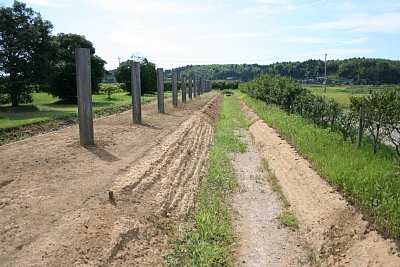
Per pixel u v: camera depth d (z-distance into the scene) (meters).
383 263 6.58
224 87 106.75
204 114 28.88
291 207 10.47
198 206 10.25
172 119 22.98
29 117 22.88
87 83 13.07
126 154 12.57
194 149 16.14
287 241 8.71
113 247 6.68
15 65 29.89
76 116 25.03
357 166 10.21
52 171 10.02
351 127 14.83
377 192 8.23
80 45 41.53
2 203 7.60
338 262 7.31
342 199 9.00
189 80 41.62
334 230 8.16
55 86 39.88
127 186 9.34
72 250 6.20
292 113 25.31
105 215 7.63
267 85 34.81
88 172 10.13
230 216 10.07
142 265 6.72
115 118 22.05
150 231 7.94
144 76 58.62
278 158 14.70
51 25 31.67
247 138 21.75
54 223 6.94
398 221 7.11
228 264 7.59
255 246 8.47
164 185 10.52
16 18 29.89
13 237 6.30
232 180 12.78
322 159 11.45
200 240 8.26
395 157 11.18
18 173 9.66
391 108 11.52
